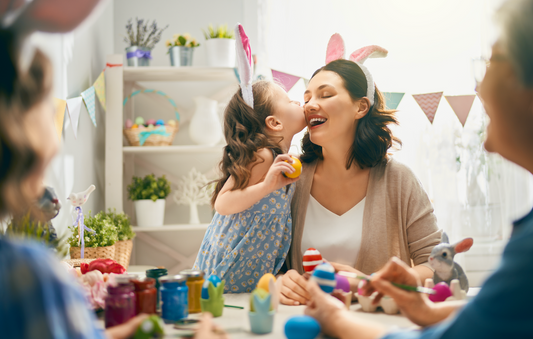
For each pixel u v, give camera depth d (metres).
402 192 1.17
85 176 2.09
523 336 0.37
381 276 0.68
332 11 2.38
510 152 0.47
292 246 1.18
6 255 0.37
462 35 2.26
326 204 1.23
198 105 2.46
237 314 0.80
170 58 2.43
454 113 2.18
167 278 0.75
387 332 0.53
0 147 0.38
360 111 1.19
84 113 2.08
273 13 2.42
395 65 2.29
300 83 2.38
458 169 2.21
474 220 2.18
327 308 0.64
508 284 0.38
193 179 2.64
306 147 1.30
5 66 0.38
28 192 0.40
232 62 2.42
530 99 0.44
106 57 2.45
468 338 0.40
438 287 0.83
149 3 2.70
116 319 0.66
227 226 1.13
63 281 0.38
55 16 0.42
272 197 1.11
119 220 2.07
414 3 2.30
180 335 0.64
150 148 2.35
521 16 0.43
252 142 1.10
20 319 0.36
